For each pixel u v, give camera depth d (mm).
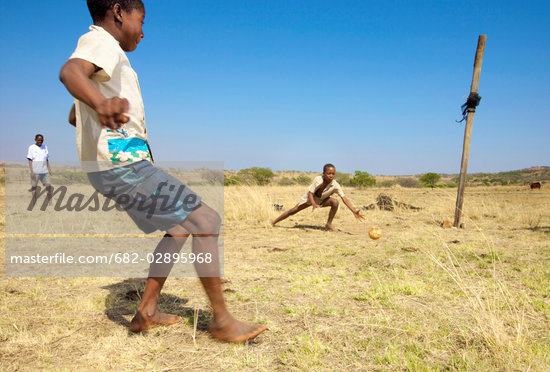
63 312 2832
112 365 2041
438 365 2012
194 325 2369
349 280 3715
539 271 3924
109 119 1634
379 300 3080
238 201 9656
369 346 2258
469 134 7078
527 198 15625
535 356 2062
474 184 53562
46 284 3576
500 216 8336
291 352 2188
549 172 84500
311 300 3119
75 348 2242
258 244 5734
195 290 3418
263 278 3801
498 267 4121
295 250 5215
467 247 5176
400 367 2004
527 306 2887
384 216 9383
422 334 2406
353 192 21453
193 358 2119
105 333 2455
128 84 2145
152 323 2473
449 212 9188
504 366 1973
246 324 2334
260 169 34906
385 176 72562
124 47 2238
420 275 3844
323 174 7012
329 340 2352
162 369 1999
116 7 2131
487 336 2209
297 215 9523
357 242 5848
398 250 5121
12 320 2660
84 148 2127
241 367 2012
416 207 11070
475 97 6844
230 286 3525
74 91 1688
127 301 3090
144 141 2242
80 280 3711
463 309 2840
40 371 1963
